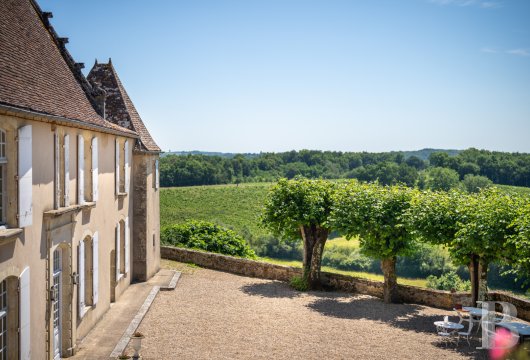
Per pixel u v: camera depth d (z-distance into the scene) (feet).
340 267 179.32
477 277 55.83
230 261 87.10
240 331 52.19
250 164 338.95
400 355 45.62
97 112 58.75
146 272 75.31
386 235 63.93
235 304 64.03
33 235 34.68
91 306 50.37
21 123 32.60
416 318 58.95
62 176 41.70
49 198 37.83
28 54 42.09
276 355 45.11
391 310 62.80
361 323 56.54
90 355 43.04
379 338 50.85
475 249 51.47
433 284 139.13
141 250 75.05
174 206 246.06
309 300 67.87
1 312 31.09
